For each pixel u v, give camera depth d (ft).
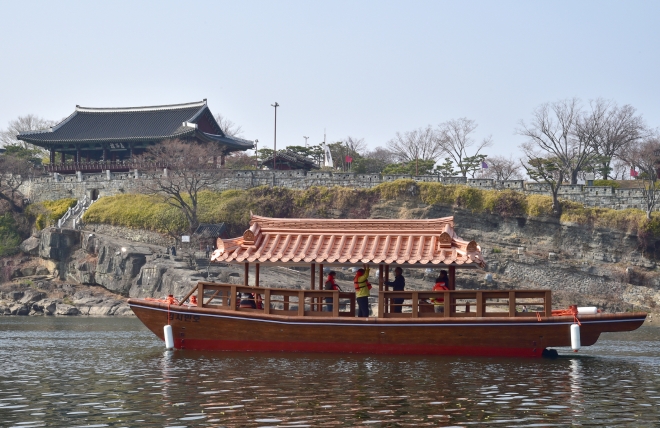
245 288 98.89
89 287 270.05
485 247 273.75
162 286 245.04
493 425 57.57
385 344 95.25
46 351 110.42
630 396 69.21
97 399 67.56
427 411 62.08
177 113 359.66
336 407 63.46
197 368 84.89
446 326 93.66
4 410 63.16
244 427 56.75
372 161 396.98
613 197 273.75
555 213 270.67
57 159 412.77
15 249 300.40
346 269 252.21
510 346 93.61
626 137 323.57
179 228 283.79
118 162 347.15
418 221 99.45
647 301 252.62
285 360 90.84
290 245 98.53
